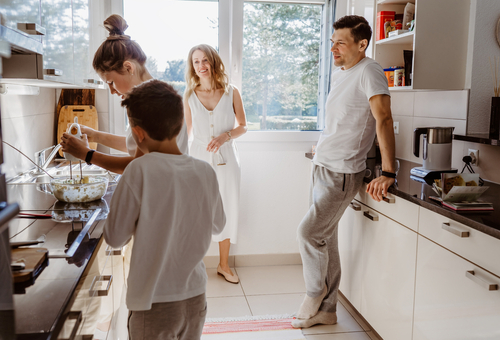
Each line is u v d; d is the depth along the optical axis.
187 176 1.25
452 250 1.64
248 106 3.25
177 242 1.25
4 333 0.71
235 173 2.92
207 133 2.88
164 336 1.26
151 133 1.23
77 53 2.07
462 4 2.32
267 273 3.23
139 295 1.20
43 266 1.04
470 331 1.55
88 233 1.30
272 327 2.46
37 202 1.69
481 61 2.31
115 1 2.96
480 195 1.73
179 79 3.15
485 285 1.44
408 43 2.77
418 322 1.86
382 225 2.15
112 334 1.53
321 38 3.26
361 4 3.16
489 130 2.20
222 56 3.14
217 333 2.39
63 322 0.80
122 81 1.55
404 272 1.96
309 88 3.31
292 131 3.27
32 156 2.43
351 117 2.16
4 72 1.43
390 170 2.04
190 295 1.28
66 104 2.92
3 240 0.69
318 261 2.32
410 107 2.83
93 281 1.15
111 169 1.57
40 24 1.47
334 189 2.21
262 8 3.15
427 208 1.77
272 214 3.33
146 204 1.19
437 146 2.25
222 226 1.42
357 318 2.58
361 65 2.13
